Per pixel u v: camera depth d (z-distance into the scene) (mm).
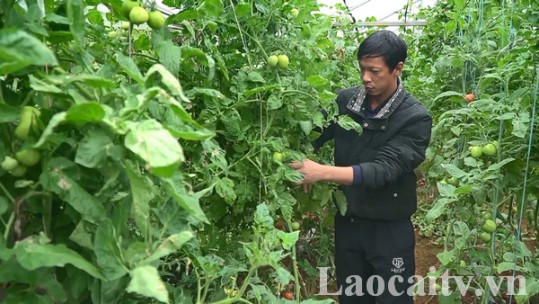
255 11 1945
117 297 1043
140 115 852
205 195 1701
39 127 895
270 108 1766
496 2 3070
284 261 2973
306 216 3109
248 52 1840
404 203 2377
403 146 2234
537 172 2506
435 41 4277
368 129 2326
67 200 877
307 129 1906
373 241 2463
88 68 1004
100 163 879
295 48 1987
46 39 1044
